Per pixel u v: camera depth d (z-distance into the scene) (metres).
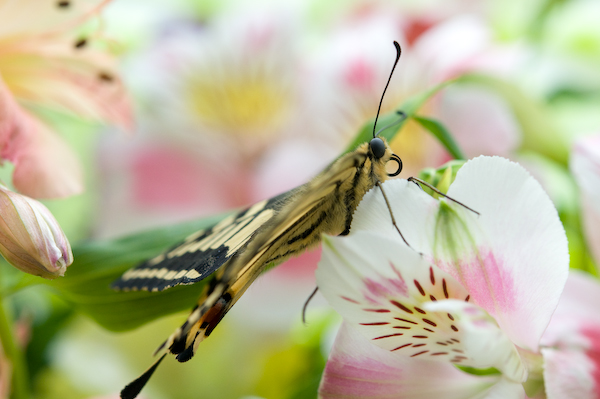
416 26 0.51
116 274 0.35
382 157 0.35
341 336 0.33
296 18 0.53
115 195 0.51
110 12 0.53
